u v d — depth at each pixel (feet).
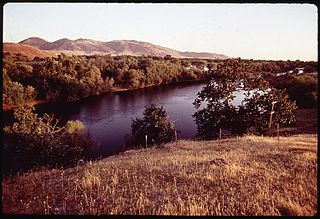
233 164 28.73
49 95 154.51
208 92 94.48
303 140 48.62
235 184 23.70
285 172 25.85
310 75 131.44
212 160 31.71
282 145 41.65
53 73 161.27
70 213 18.48
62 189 23.43
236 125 91.09
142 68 228.43
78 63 189.26
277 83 124.16
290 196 20.40
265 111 89.40
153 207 19.53
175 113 127.95
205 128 92.94
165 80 236.84
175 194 21.99
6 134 47.62
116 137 95.55
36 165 46.60
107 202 20.47
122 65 221.46
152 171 28.37
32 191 22.99
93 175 26.32
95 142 90.17
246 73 93.35
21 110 53.06
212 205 19.27
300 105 112.98
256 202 19.21
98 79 190.60
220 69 94.53
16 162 44.98
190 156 35.96
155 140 80.02
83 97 172.14
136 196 21.72
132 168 29.99
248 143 46.70
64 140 65.67
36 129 52.49
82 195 21.72
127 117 121.90
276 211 18.06
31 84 153.17
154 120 81.56
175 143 55.36
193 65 307.37
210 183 24.11
